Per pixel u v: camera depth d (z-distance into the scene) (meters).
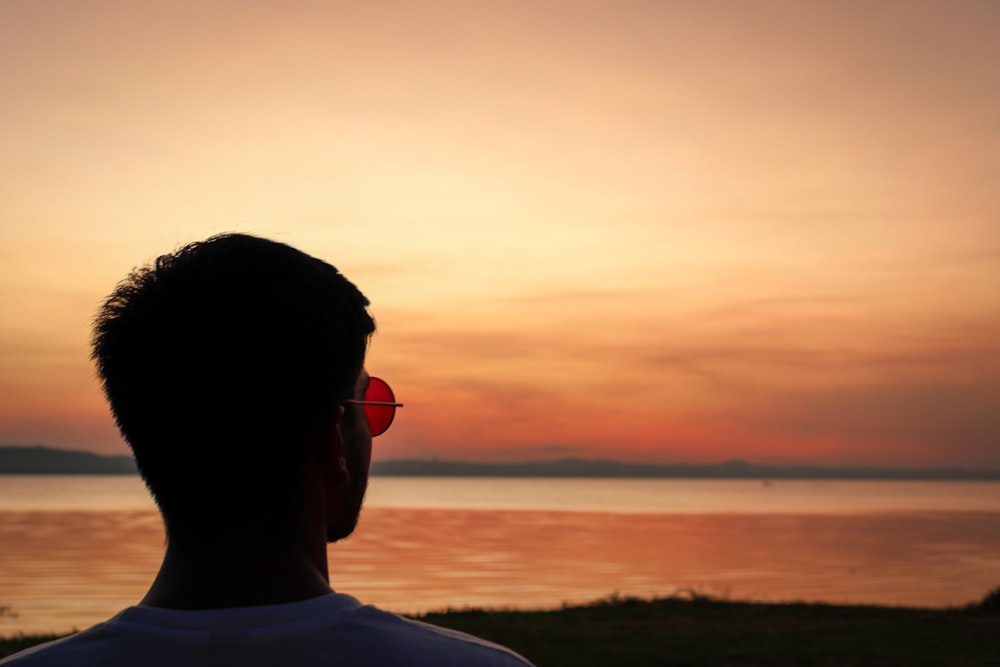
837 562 61.41
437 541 80.75
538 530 101.19
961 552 73.94
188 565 0.90
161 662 0.82
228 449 0.88
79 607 31.56
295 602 0.88
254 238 0.98
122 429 0.91
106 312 0.93
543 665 11.38
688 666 11.42
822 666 11.33
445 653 0.86
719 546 78.06
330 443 0.94
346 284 1.00
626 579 46.91
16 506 146.00
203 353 0.89
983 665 11.26
